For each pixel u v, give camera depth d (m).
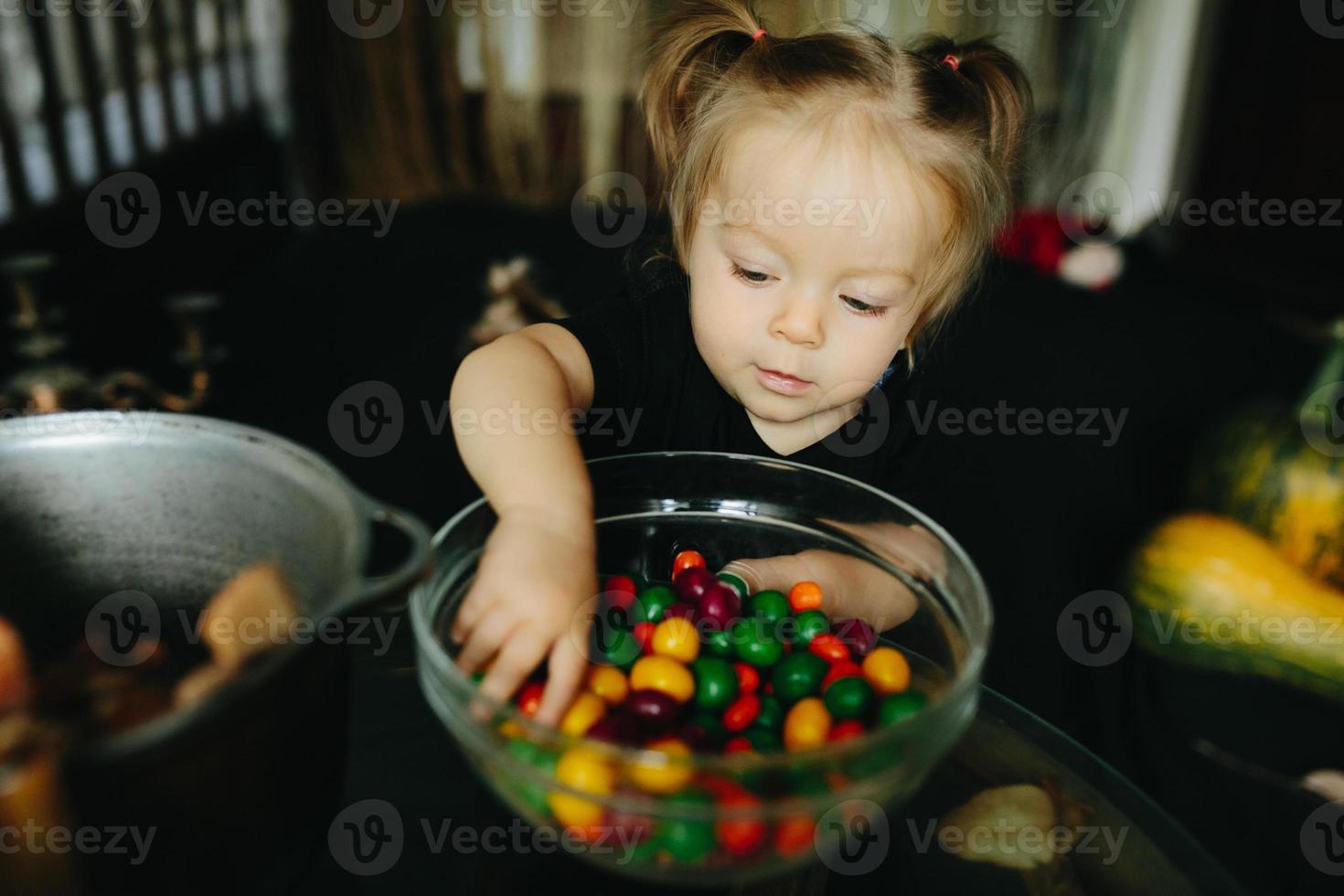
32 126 2.21
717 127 0.88
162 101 2.60
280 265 2.58
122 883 0.47
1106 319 2.60
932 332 1.11
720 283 0.86
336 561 0.52
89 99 2.30
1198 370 2.43
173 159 2.62
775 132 0.84
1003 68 1.01
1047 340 2.43
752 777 0.50
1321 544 1.50
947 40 1.02
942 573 0.71
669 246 1.17
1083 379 2.29
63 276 2.16
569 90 3.40
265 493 0.61
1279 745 1.35
